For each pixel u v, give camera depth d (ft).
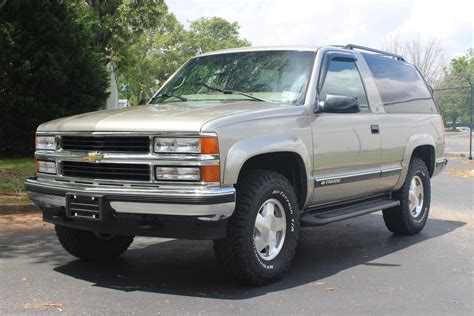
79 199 16.17
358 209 21.11
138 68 146.51
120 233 16.11
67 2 47.85
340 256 21.17
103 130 16.14
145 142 15.60
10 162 43.86
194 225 15.35
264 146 16.39
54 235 24.27
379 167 22.15
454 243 23.56
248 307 14.99
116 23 71.20
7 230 25.25
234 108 17.13
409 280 17.92
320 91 19.35
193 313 14.46
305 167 18.11
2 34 43.21
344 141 19.86
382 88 23.15
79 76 47.75
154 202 15.14
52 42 46.11
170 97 20.85
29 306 14.92
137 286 16.88
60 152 17.28
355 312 14.78
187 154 15.10
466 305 15.48
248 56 21.11
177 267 19.15
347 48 22.38
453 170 56.90
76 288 16.62
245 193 16.17
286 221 17.56
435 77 163.53
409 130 24.16
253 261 16.34
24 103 44.80
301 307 15.10
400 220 24.39
